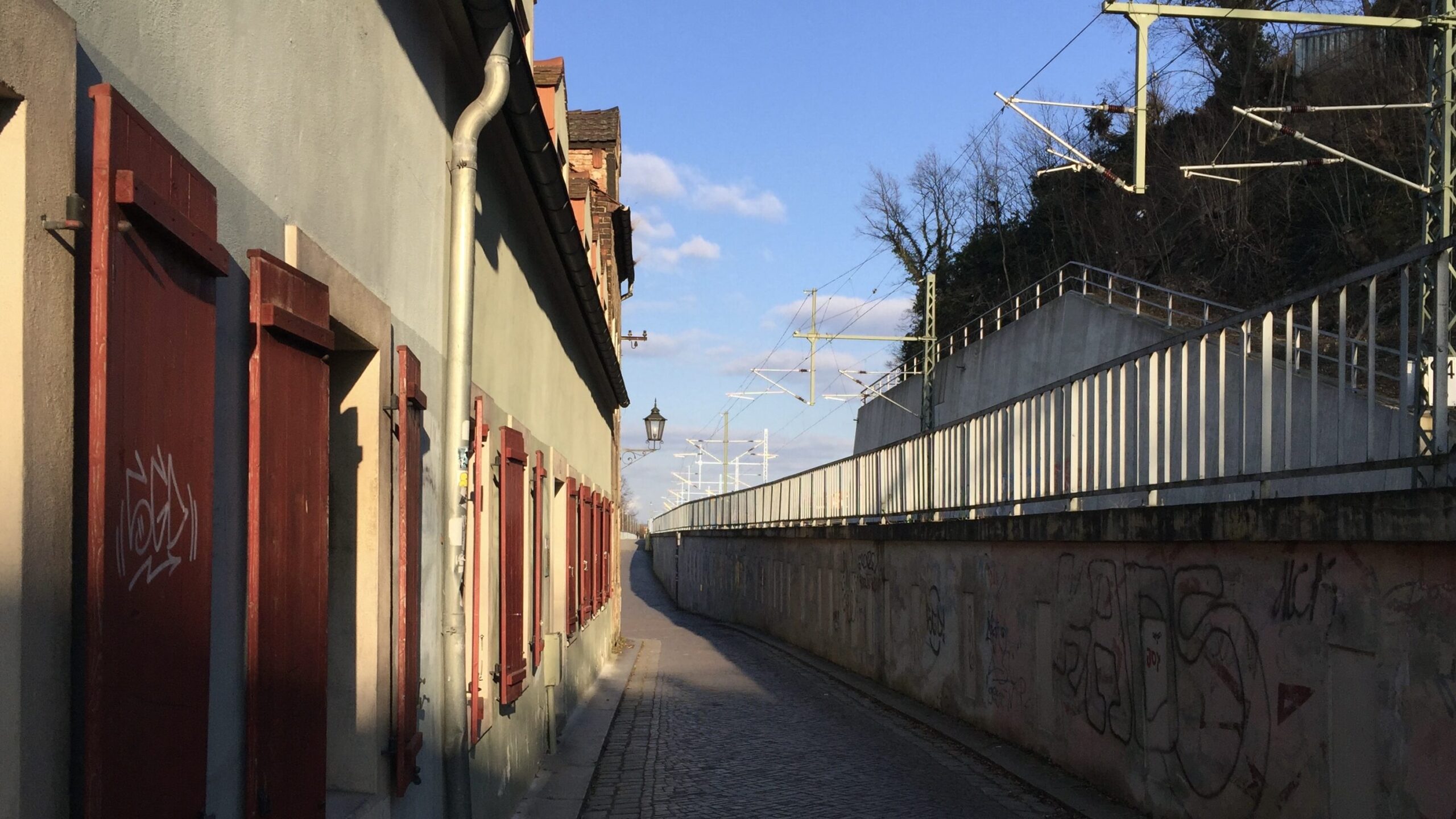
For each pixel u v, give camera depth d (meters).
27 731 2.24
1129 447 9.48
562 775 10.88
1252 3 32.31
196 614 2.89
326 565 4.04
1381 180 29.72
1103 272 30.97
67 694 2.40
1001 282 51.12
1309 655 6.56
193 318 2.91
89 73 2.54
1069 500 10.83
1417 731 5.50
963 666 14.15
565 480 14.16
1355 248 29.22
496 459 8.62
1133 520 8.95
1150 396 8.95
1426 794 5.41
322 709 3.99
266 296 3.44
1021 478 12.27
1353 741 6.08
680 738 13.38
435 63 6.51
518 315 10.10
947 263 54.41
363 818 4.50
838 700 17.16
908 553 17.00
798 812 9.26
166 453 2.72
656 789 10.33
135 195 2.45
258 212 3.63
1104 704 9.77
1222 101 37.69
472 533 7.28
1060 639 10.86
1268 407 7.21
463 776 6.47
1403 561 5.64
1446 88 14.86
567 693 14.21
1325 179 31.70
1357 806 6.04
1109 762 9.62
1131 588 9.23
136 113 2.55
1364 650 5.98
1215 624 7.77
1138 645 9.06
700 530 47.12
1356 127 30.41
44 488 2.31
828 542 23.69
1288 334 7.05
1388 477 12.37
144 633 2.59
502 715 8.68
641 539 110.31
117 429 2.45
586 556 17.80
